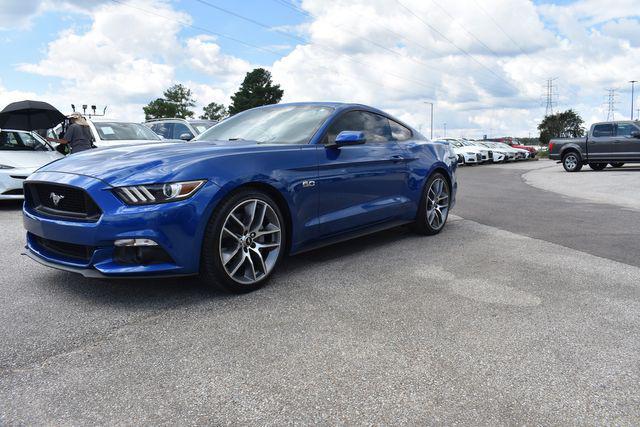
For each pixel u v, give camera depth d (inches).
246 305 115.4
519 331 99.3
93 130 341.7
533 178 574.2
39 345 93.5
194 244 113.5
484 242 185.9
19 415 70.2
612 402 73.5
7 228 216.4
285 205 134.1
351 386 78.0
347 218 154.1
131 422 68.7
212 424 68.1
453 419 69.2
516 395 75.4
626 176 546.9
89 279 135.9
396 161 175.8
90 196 109.7
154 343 94.4
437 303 116.3
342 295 122.6
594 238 192.7
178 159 117.6
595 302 116.6
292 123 158.1
